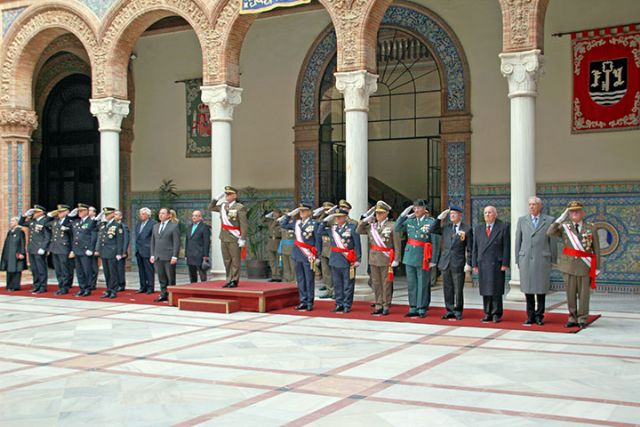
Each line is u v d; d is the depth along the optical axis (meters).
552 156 14.89
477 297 13.59
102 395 6.17
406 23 16.61
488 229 10.02
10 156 16.61
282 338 8.98
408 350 8.10
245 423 5.27
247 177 18.53
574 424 5.15
